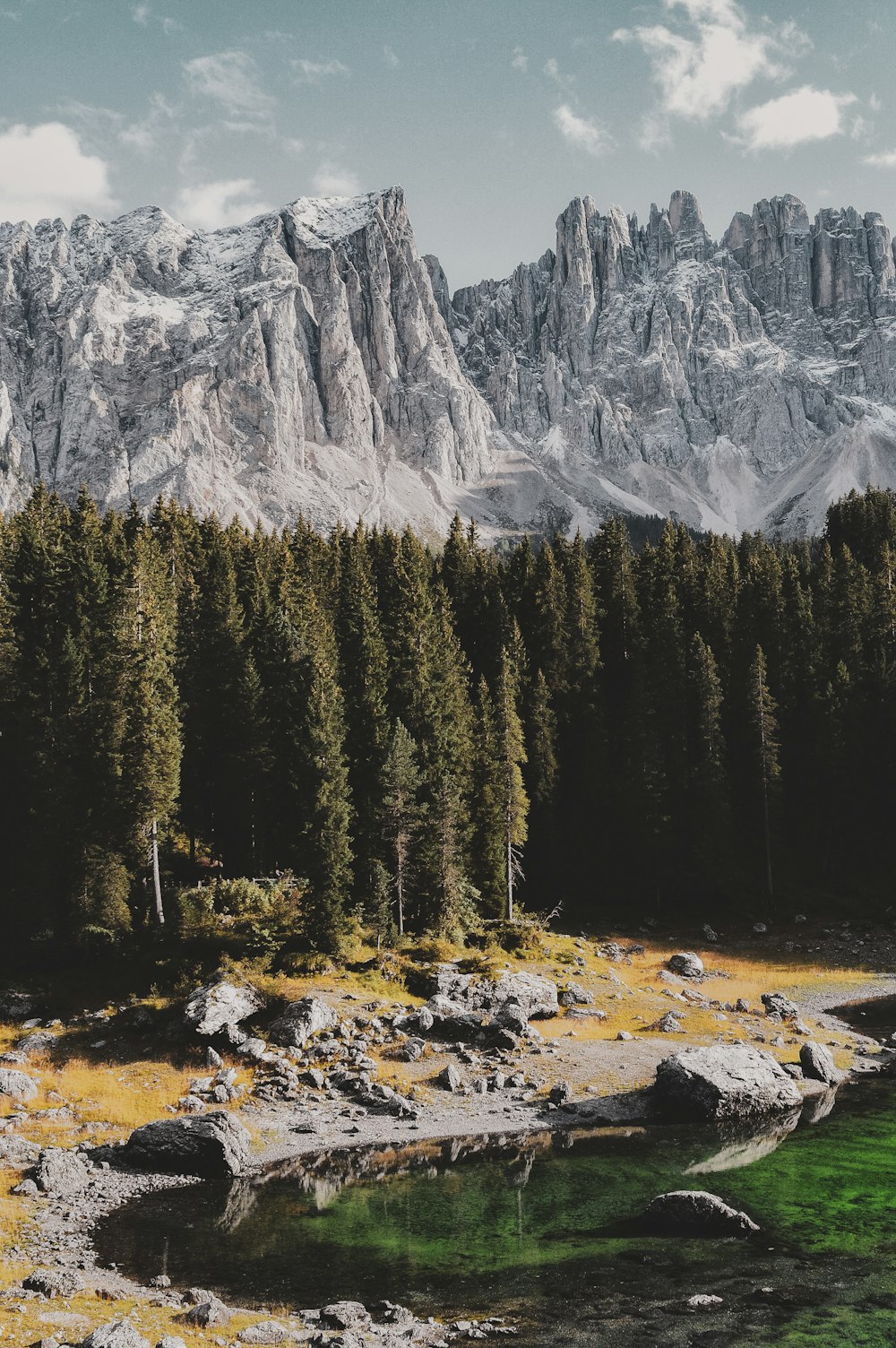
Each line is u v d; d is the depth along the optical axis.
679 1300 23.34
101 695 63.50
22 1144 35.09
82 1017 49.22
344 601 95.31
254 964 52.72
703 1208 27.73
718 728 86.69
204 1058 44.44
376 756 68.12
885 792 90.56
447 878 63.53
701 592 106.06
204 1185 32.56
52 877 59.28
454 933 63.00
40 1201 30.83
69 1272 25.25
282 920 58.78
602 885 84.31
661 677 89.00
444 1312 22.91
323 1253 26.69
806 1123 37.91
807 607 100.75
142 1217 29.64
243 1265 25.91
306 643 76.62
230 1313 22.44
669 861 84.50
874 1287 23.92
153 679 62.34
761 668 87.31
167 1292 24.00
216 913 59.66
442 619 90.00
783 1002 55.66
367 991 51.66
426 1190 31.61
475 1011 50.12
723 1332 21.64
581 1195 30.89
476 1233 27.94
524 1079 43.22
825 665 95.50
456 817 65.44
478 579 111.50
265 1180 33.09
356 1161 34.88
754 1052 42.06
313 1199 31.05
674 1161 33.97
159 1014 48.16
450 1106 40.47
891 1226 27.83
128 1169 34.03
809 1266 25.25
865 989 62.78
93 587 72.12
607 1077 43.31
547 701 89.44
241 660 74.94
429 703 71.81
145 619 64.44
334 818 56.62
